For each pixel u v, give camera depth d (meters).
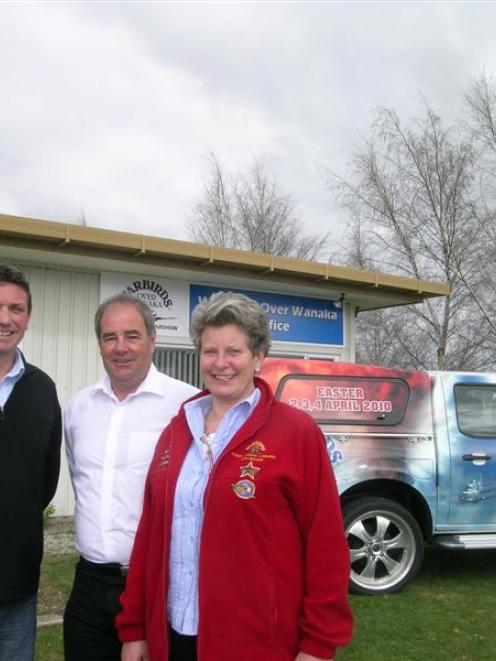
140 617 2.60
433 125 20.53
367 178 21.16
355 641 4.71
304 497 2.34
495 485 6.14
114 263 9.05
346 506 5.71
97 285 9.50
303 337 11.12
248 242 28.36
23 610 2.89
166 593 2.43
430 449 5.98
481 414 6.29
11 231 7.87
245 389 2.53
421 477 5.90
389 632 4.88
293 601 2.31
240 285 10.54
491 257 19.66
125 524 2.90
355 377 5.95
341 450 5.71
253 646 2.24
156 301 9.86
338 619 2.29
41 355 9.01
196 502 2.41
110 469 2.95
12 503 2.79
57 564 6.45
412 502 6.09
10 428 2.84
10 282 2.91
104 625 2.87
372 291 11.15
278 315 10.90
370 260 21.38
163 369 10.01
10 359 2.96
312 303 11.25
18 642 2.88
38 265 9.05
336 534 2.34
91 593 2.91
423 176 20.50
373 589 5.71
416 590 5.94
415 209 20.67
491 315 19.80
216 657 2.26
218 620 2.27
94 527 2.93
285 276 10.22
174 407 3.03
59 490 8.78
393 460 5.83
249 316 2.53
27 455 2.85
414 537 5.82
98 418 3.05
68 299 9.27
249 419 2.41
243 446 2.37
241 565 2.26
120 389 3.06
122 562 2.90
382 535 5.78
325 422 5.75
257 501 2.28
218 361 2.49
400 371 6.10
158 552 2.50
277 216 28.52
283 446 2.35
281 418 2.43
